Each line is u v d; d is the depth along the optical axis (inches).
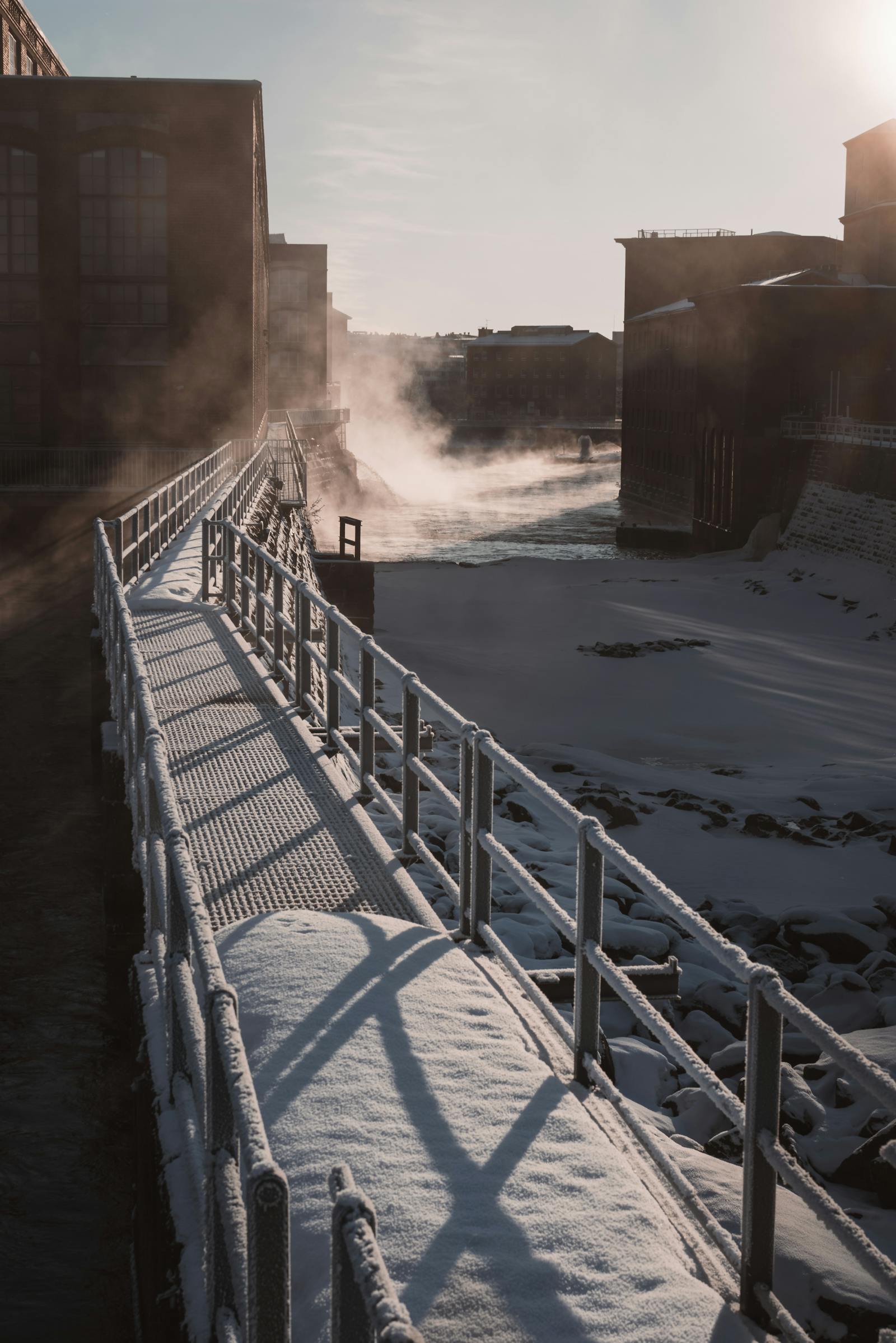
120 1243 325.4
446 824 567.2
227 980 230.4
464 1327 139.9
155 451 1932.8
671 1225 161.5
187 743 427.2
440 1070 194.4
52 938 527.5
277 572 530.6
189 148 1955.0
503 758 238.5
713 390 3253.0
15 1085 405.4
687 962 464.8
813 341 3004.4
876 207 3548.2
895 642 1934.1
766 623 2107.5
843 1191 274.2
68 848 645.9
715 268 4766.2
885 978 462.6
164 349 2000.5
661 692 1480.1
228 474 1577.3
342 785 377.4
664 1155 178.9
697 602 2261.3
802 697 1481.3
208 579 752.3
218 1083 142.6
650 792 847.1
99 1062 422.9
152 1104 210.7
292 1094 186.5
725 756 1171.9
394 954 239.6
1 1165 358.6
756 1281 149.1
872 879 653.9
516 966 236.2
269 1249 103.7
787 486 2938.0
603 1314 142.0
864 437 2645.2
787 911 542.3
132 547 766.5
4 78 1924.2
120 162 1963.6
